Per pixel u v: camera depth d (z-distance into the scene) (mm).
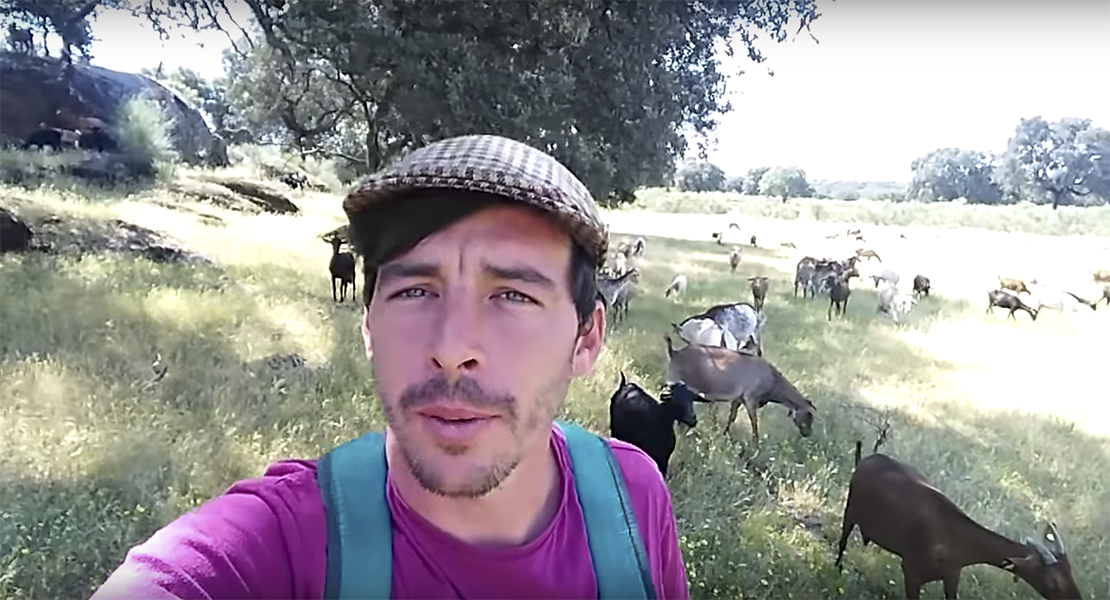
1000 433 4117
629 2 5793
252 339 4434
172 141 10977
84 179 8703
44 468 2828
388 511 566
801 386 4723
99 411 3270
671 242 11578
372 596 547
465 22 5336
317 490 573
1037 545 2531
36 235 6078
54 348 3891
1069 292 8031
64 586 2277
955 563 2568
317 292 5934
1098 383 5020
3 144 9234
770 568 2734
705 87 6664
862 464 2791
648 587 619
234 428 3254
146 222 6984
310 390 3766
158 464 2938
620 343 5078
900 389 4789
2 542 2379
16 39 9969
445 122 5273
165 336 4289
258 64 10117
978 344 6039
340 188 13570
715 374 3926
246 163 12898
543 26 5285
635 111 5980
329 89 9500
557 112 5445
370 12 5383
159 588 515
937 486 3469
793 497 3398
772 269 9602
